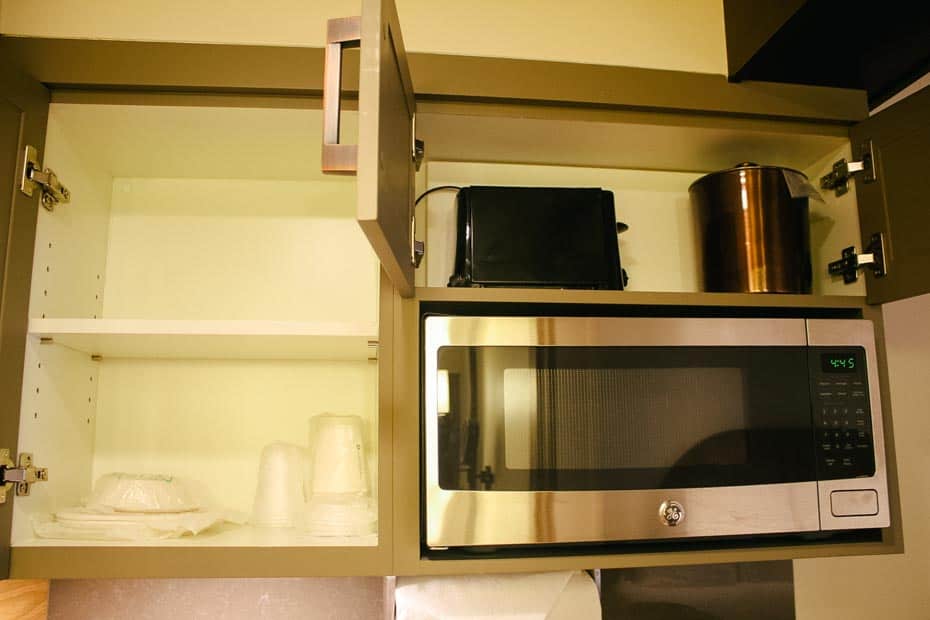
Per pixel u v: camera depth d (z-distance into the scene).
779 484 0.92
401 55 0.76
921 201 0.93
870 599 1.25
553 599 0.95
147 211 1.19
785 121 1.06
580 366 0.91
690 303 0.96
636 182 1.28
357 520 0.93
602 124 1.03
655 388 0.92
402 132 0.77
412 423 0.89
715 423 0.93
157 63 0.93
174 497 0.96
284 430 1.14
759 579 1.21
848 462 0.94
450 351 0.89
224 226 1.20
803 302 1.00
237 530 0.99
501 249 1.03
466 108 0.99
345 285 1.20
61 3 0.97
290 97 0.95
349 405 1.16
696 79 1.04
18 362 0.86
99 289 1.14
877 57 1.00
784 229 1.03
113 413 1.12
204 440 1.13
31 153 0.89
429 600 0.93
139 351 1.08
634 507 0.89
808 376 0.96
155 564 0.84
